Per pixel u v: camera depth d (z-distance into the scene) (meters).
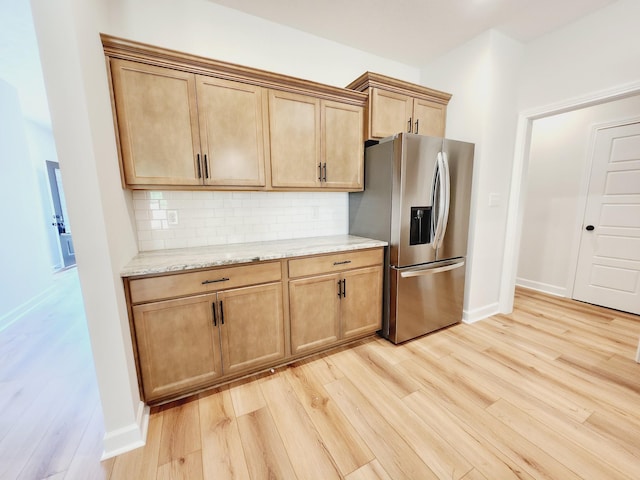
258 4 1.96
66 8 1.02
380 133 2.28
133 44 1.45
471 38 2.40
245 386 1.75
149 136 1.56
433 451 1.27
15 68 2.80
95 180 1.13
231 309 1.68
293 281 1.87
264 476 1.17
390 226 2.18
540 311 2.88
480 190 2.46
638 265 2.71
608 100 2.08
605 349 2.12
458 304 2.53
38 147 4.53
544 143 3.33
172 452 1.29
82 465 1.23
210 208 2.07
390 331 2.27
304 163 2.06
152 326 1.47
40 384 1.80
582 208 3.06
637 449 1.26
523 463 1.21
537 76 2.43
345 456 1.26
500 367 1.91
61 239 4.87
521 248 3.69
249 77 1.79
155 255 1.73
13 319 2.83
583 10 2.05
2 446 1.34
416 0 1.92
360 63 2.59
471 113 2.45
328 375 1.85
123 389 1.28
